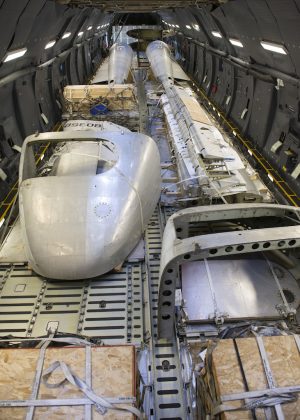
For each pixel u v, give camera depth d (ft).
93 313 17.62
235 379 10.01
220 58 53.36
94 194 19.38
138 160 22.17
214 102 59.36
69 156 24.76
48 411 9.35
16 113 37.60
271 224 19.79
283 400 9.45
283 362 10.32
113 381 9.94
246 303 17.47
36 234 18.42
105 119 39.09
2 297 18.37
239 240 13.78
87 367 10.21
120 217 19.19
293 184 30.91
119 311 17.75
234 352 10.66
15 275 19.58
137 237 20.49
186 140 30.27
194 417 13.67
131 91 39.65
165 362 15.85
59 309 17.80
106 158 25.13
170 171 29.78
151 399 14.48
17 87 36.81
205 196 23.98
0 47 26.50
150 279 19.74
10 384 9.80
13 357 10.45
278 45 28.25
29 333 16.67
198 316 16.99
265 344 10.80
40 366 10.20
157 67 54.34
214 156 26.68
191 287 18.11
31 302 18.15
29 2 24.29
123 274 19.71
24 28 28.45
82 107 40.06
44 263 18.04
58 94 53.47
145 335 16.71
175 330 16.78
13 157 34.12
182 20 64.49
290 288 18.31
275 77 33.40
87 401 9.49
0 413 9.29
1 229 25.85
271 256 19.57
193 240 13.99
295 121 32.17
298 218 18.20
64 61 59.62
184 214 17.66
